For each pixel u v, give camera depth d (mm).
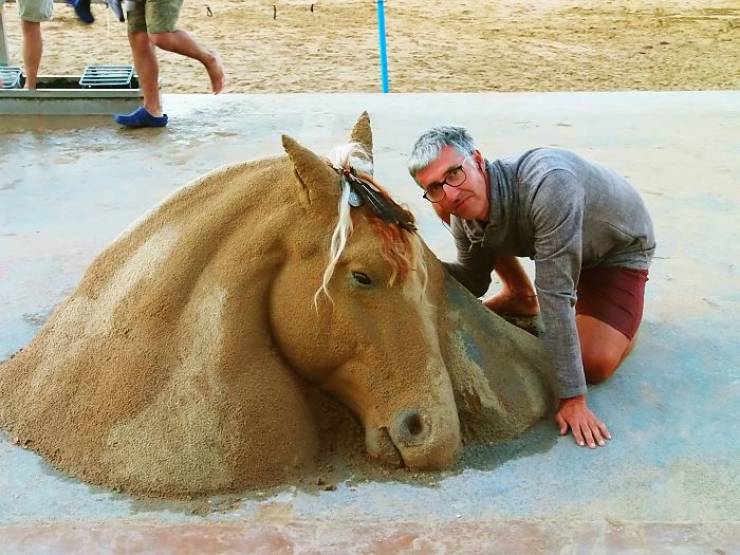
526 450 2928
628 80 11078
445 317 3029
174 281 2770
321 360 2756
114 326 2830
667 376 3420
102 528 2484
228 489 2660
